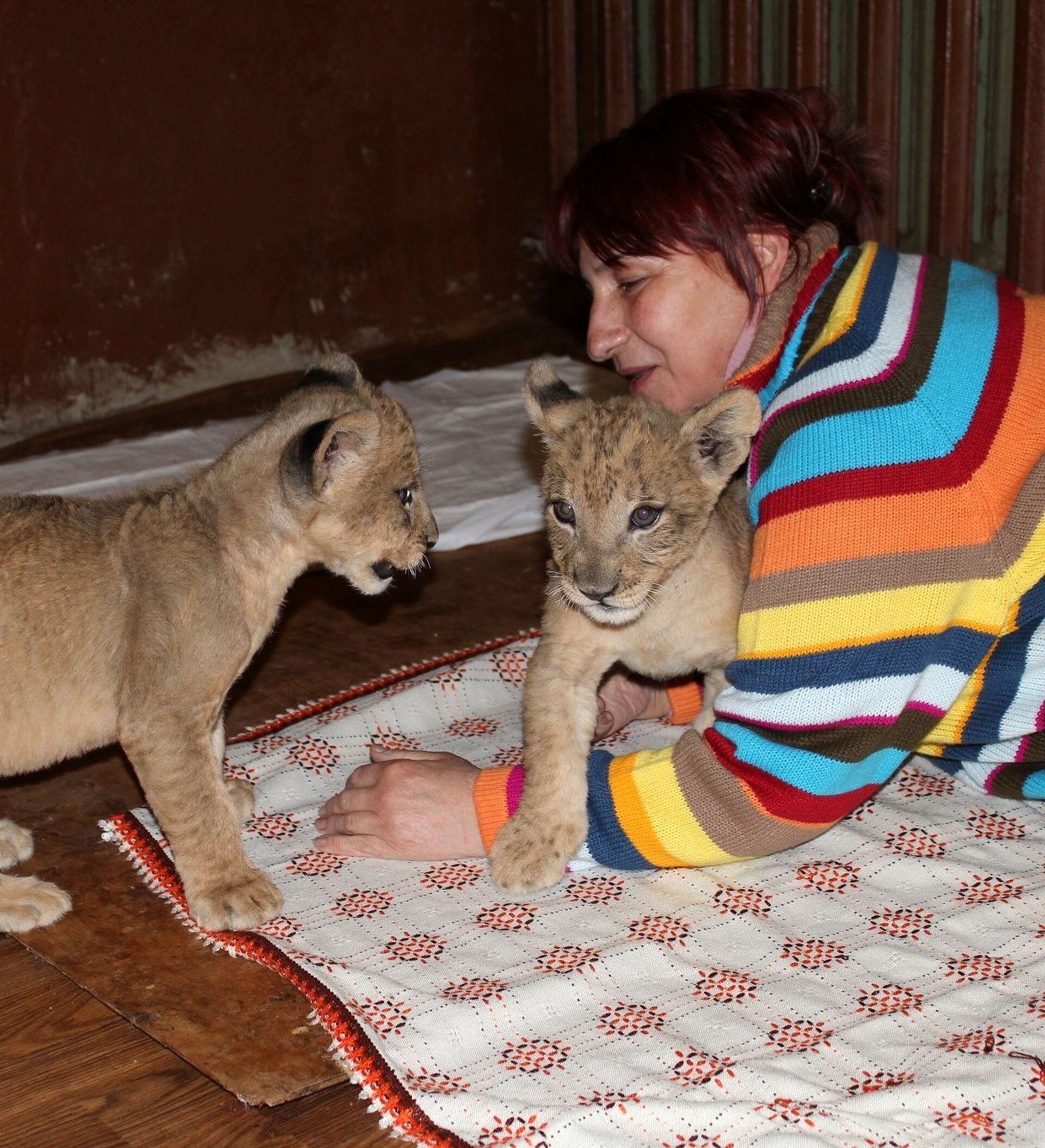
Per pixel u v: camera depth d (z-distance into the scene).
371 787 1.28
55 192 2.45
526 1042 1.06
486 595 1.86
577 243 1.33
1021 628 1.17
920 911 1.19
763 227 1.25
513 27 2.98
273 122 2.68
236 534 1.25
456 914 1.20
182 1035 1.09
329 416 1.27
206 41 2.56
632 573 1.22
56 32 2.38
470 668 1.58
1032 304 1.16
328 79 2.73
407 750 1.33
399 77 2.83
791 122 1.25
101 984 1.15
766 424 1.16
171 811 1.20
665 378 1.36
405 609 1.83
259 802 1.38
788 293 1.22
